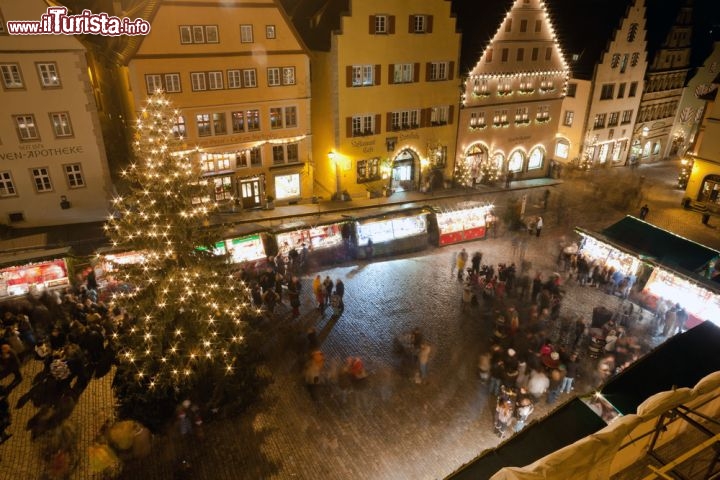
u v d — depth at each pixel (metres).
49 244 28.11
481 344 20.69
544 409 17.34
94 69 43.72
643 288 24.52
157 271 15.64
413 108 37.38
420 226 29.70
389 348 20.25
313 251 27.30
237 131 32.47
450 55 37.06
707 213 35.47
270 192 35.38
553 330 21.73
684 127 53.47
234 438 15.76
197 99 30.39
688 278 22.45
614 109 46.62
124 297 16.20
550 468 7.13
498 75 39.75
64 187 29.88
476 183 41.91
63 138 28.84
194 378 16.52
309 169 35.97
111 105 41.31
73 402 16.59
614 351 19.39
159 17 27.69
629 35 43.81
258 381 18.17
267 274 22.83
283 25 31.06
